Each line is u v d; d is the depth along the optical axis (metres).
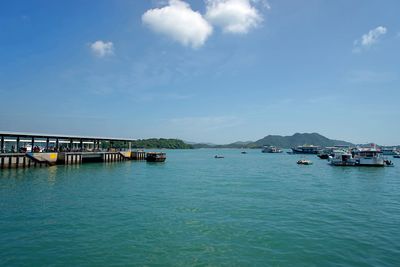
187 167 84.25
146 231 20.94
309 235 20.36
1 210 26.30
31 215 24.73
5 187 38.28
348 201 32.66
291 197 34.81
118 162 88.31
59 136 72.12
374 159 82.38
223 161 124.69
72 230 20.88
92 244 18.22
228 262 15.92
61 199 31.58
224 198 33.75
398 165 98.06
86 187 40.06
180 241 19.00
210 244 18.53
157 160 96.06
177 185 44.47
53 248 17.50
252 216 25.48
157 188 41.03
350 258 16.48
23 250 17.16
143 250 17.41
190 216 25.30
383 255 16.89
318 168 82.88
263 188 42.12
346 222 23.75
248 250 17.61
